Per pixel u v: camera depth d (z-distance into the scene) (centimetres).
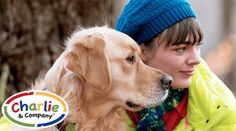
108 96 342
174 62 353
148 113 363
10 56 529
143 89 343
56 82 340
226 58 1339
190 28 348
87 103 342
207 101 358
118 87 341
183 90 368
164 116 366
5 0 527
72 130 344
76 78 335
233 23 1623
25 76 532
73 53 329
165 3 354
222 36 1648
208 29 1731
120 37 340
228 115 355
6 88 525
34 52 535
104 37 337
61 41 545
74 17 545
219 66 1338
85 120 343
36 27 535
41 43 536
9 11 527
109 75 327
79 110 339
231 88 1324
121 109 361
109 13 570
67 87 336
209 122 357
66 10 543
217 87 368
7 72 516
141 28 362
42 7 536
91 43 329
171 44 351
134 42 344
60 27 544
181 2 353
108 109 348
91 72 328
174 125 365
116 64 338
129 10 370
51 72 345
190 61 351
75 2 545
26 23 532
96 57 328
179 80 356
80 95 338
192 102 365
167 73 358
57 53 541
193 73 362
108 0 566
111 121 356
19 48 530
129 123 375
